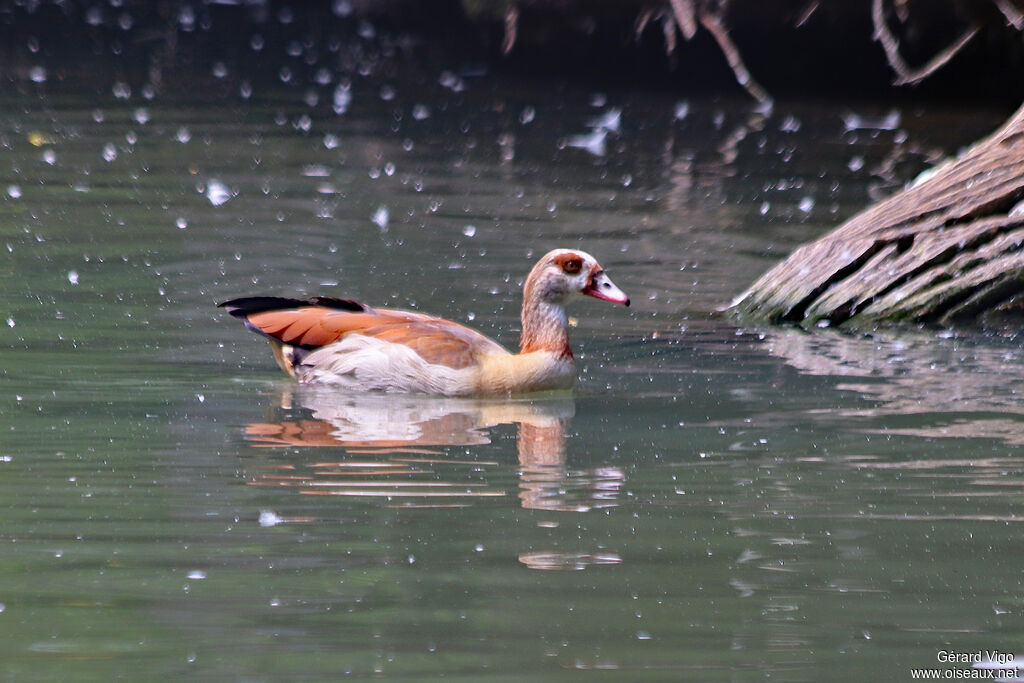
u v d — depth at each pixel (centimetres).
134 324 1388
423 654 636
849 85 3884
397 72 4219
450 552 771
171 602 691
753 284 1611
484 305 1528
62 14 4916
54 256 1705
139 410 1082
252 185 2338
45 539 778
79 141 2752
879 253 1577
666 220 2144
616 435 1047
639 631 666
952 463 967
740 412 1127
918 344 1428
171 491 873
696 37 3884
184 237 1862
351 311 1237
